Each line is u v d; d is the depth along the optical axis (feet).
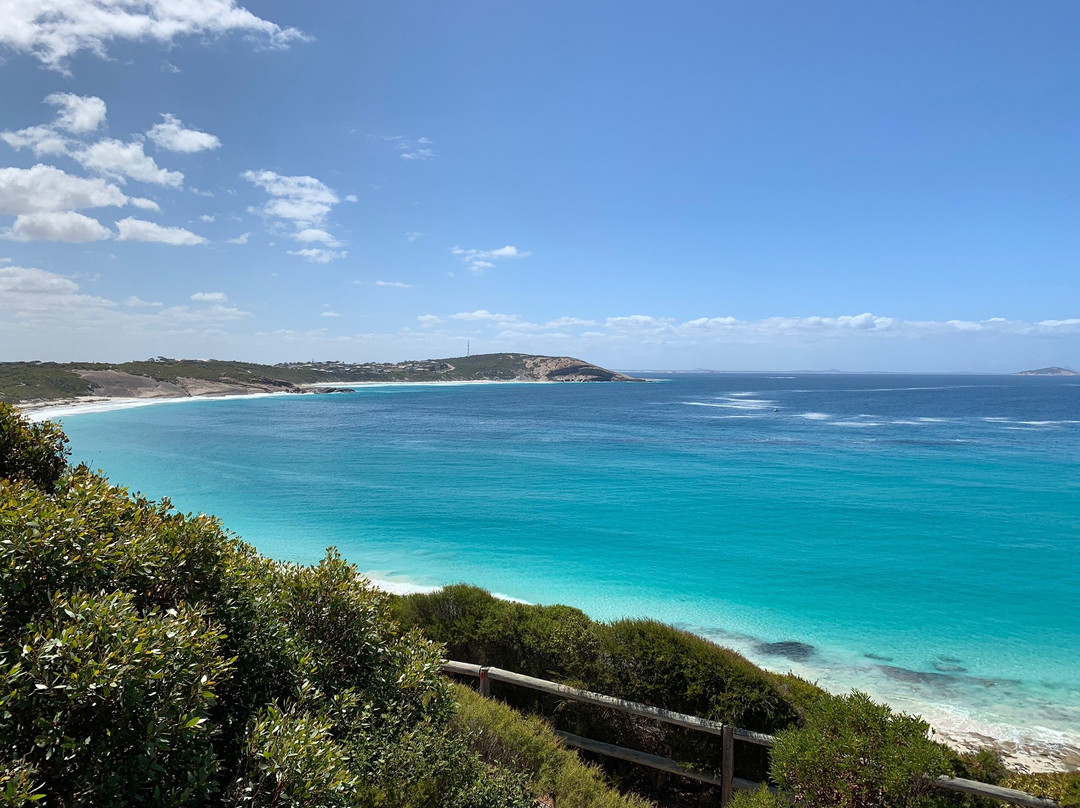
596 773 25.34
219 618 16.30
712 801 26.89
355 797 15.43
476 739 22.53
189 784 11.73
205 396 539.29
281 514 111.14
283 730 13.33
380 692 19.11
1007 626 61.46
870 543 92.73
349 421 330.75
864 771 16.16
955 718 43.65
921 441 234.38
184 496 126.72
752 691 26.35
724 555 86.28
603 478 152.56
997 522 106.32
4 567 12.50
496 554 86.07
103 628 11.40
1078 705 45.62
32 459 23.71
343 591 20.08
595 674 29.22
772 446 220.84
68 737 10.16
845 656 54.44
